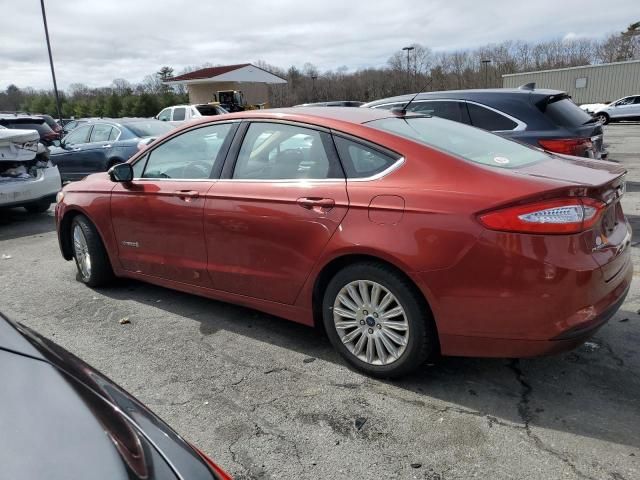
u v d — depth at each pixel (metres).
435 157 2.99
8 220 9.01
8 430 1.37
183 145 4.15
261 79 45.50
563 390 3.03
